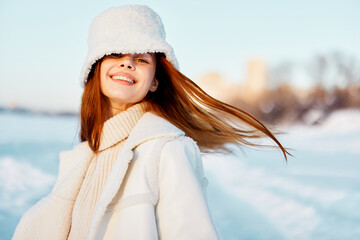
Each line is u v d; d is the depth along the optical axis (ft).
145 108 4.67
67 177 4.58
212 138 5.48
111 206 3.69
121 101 4.49
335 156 35.94
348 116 91.04
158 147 3.67
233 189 20.61
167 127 3.95
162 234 3.42
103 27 4.29
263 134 5.68
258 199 17.97
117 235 3.46
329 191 19.52
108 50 4.12
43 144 37.83
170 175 3.54
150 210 3.42
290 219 14.64
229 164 31.37
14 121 83.46
